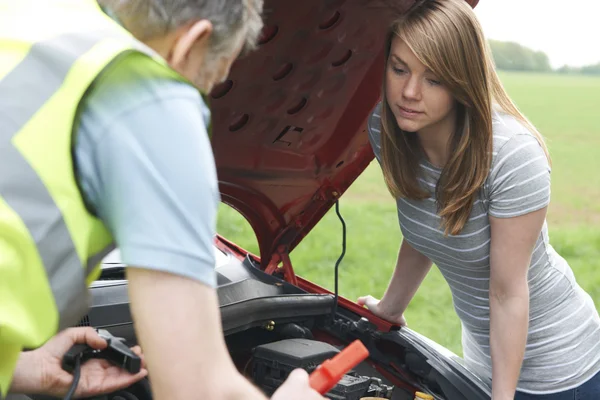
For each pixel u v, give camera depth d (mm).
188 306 1103
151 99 1114
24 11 1191
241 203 2717
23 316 1096
